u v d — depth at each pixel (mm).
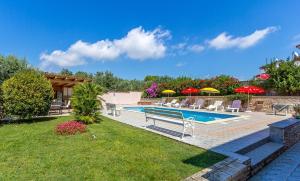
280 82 17078
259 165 5289
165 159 4852
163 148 5742
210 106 18906
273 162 6008
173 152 5375
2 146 5672
